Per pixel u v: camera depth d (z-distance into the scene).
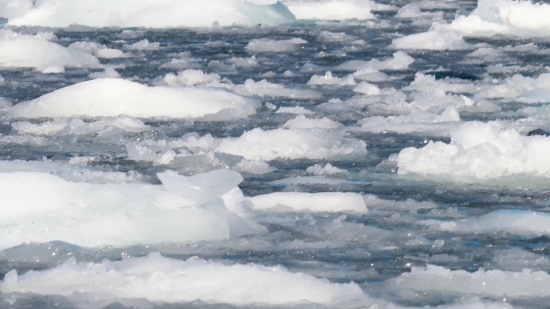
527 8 41.28
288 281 12.46
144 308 11.88
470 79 30.61
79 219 14.56
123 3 44.06
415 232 15.26
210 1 44.16
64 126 22.84
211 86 26.97
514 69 32.25
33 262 13.51
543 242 14.75
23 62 33.03
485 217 15.83
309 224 15.20
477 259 14.04
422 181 18.41
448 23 44.69
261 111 25.48
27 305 11.94
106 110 24.59
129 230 14.38
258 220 15.64
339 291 12.31
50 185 15.36
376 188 17.95
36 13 43.69
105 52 35.69
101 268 12.74
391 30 43.34
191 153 20.52
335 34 41.50
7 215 14.62
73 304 11.96
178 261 13.02
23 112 24.64
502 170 18.58
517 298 12.34
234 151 20.50
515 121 23.52
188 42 39.03
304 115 24.72
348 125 23.77
